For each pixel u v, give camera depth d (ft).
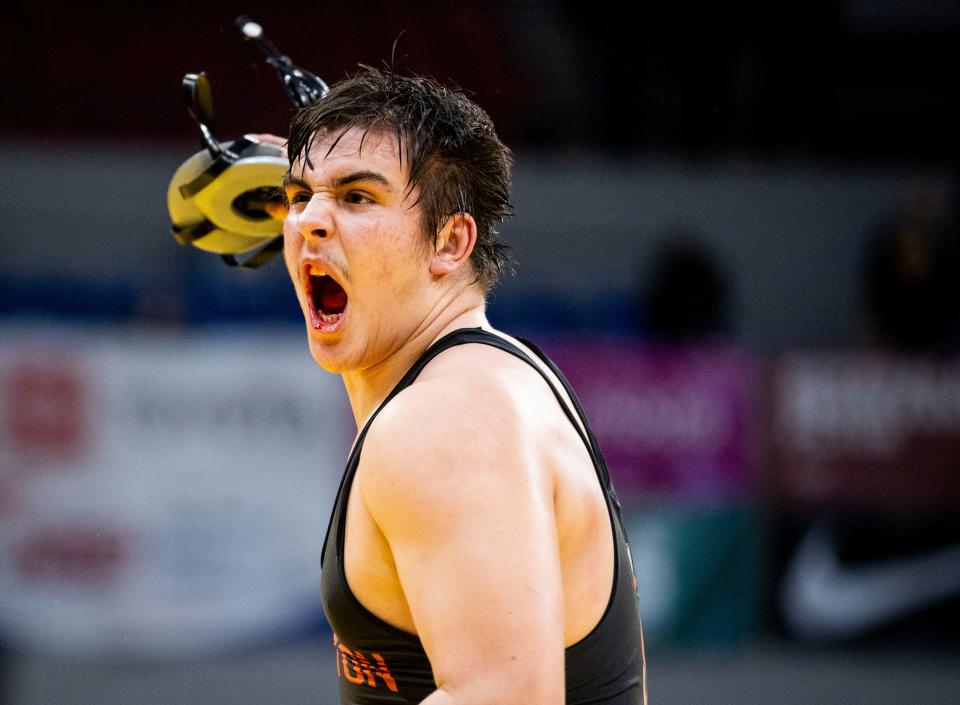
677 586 65.21
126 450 62.03
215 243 24.47
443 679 14.62
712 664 65.00
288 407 62.90
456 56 101.45
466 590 14.60
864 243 91.81
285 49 98.89
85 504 61.67
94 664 61.46
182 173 22.77
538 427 16.24
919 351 67.77
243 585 62.34
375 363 18.15
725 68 101.91
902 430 67.15
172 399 62.34
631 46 103.19
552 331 86.07
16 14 99.30
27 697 60.75
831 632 66.23
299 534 62.69
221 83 96.73
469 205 17.97
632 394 65.62
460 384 16.01
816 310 91.30
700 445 65.98
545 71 103.14
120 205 87.71
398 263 17.31
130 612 61.57
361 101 17.47
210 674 61.82
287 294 81.61
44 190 86.99
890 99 105.60
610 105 100.68
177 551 62.03
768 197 92.02
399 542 15.26
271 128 94.07
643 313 82.79
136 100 96.37
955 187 90.74
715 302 77.30
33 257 86.07
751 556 66.03
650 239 91.35
